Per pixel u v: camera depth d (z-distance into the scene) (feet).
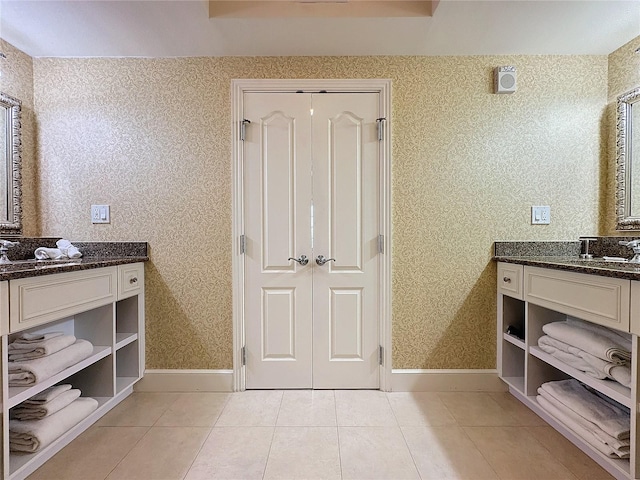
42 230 7.92
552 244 7.89
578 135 7.91
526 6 6.20
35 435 5.17
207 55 7.82
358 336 8.02
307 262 7.98
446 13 6.40
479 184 7.91
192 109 7.89
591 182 7.90
